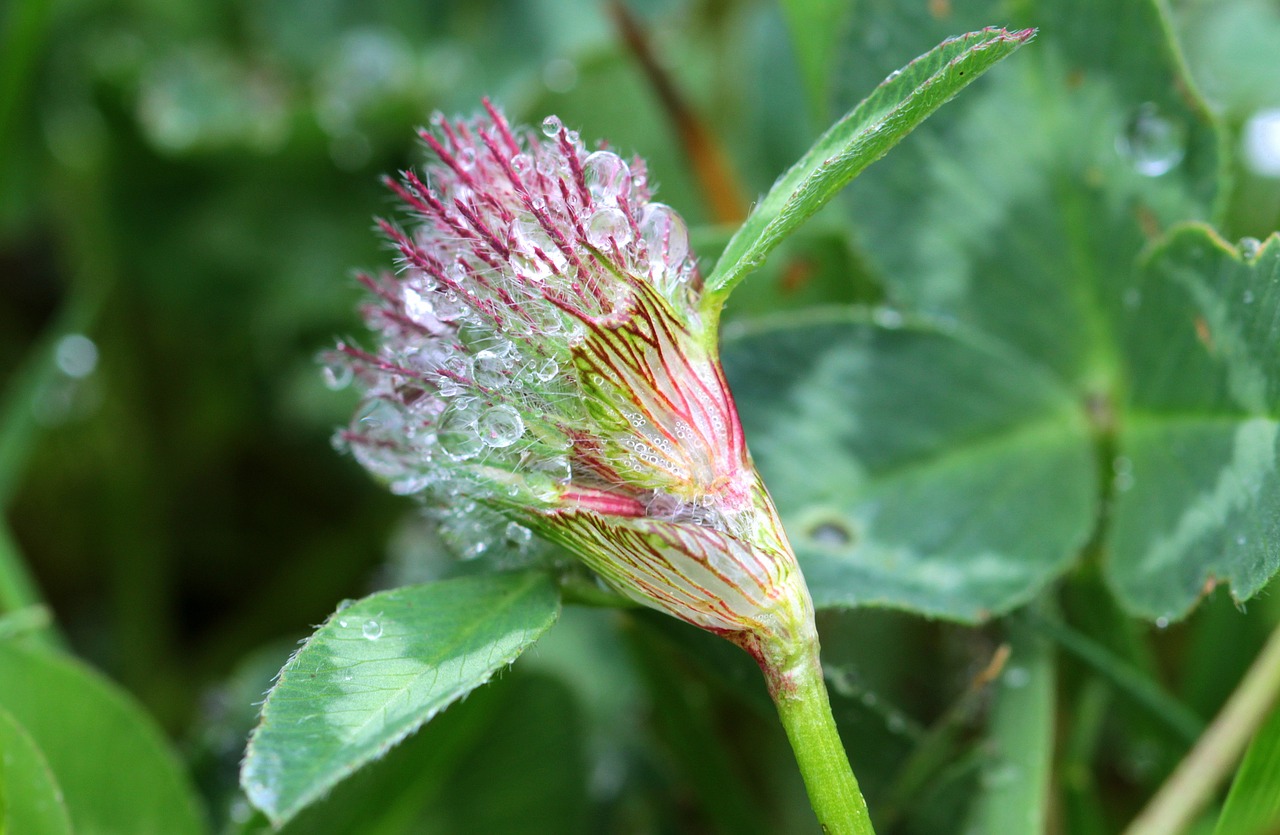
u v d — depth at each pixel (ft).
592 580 0.37
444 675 0.34
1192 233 0.39
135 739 0.40
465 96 0.58
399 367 0.36
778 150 0.55
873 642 0.47
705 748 0.42
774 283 0.47
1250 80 0.51
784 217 0.35
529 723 0.43
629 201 0.36
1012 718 0.41
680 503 0.35
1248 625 0.44
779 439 0.41
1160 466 0.39
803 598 0.35
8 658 0.39
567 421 0.35
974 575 0.40
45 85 0.63
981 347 0.41
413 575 0.50
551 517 0.35
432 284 0.35
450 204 0.36
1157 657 0.48
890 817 0.40
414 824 0.43
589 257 0.35
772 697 0.35
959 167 0.42
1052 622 0.41
